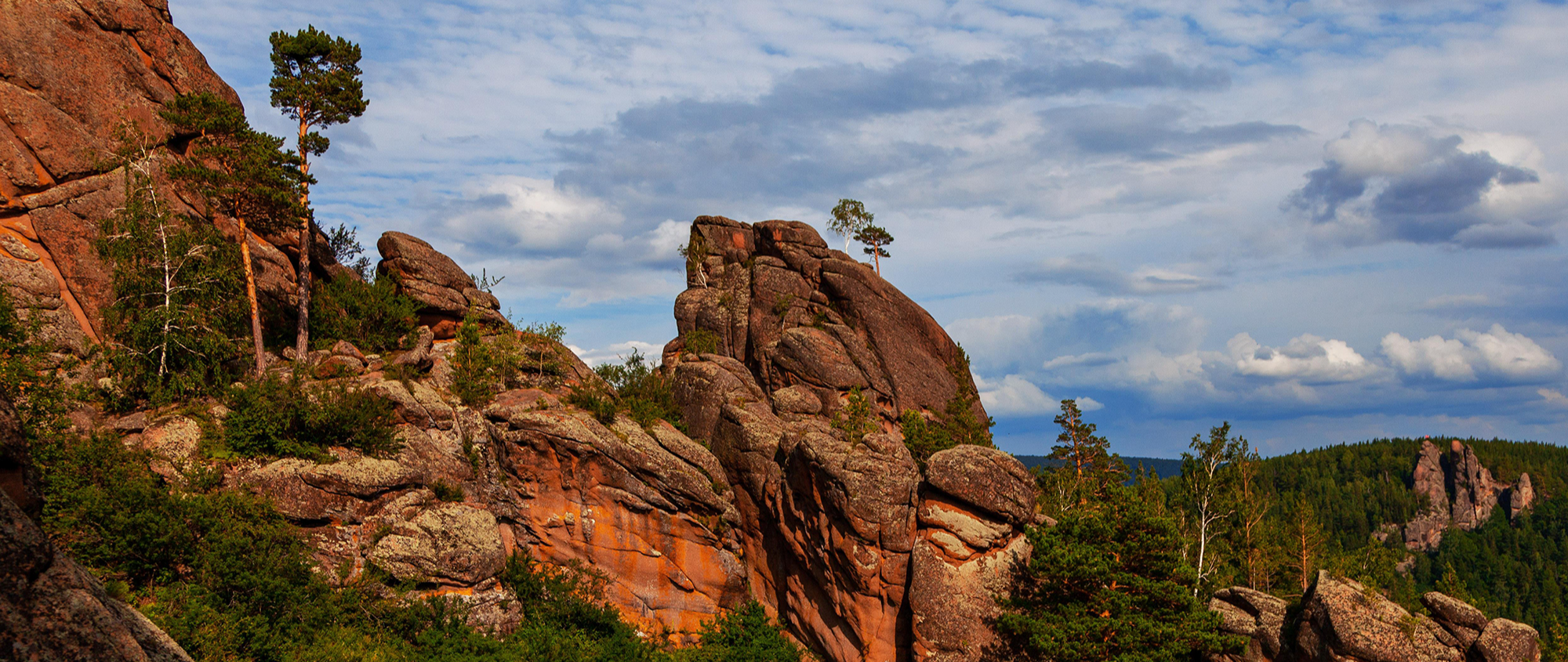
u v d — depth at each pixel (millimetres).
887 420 70438
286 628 36812
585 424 52156
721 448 56781
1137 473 67062
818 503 49750
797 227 81562
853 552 47938
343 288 59031
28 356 39781
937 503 47812
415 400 48656
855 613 48094
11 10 47531
